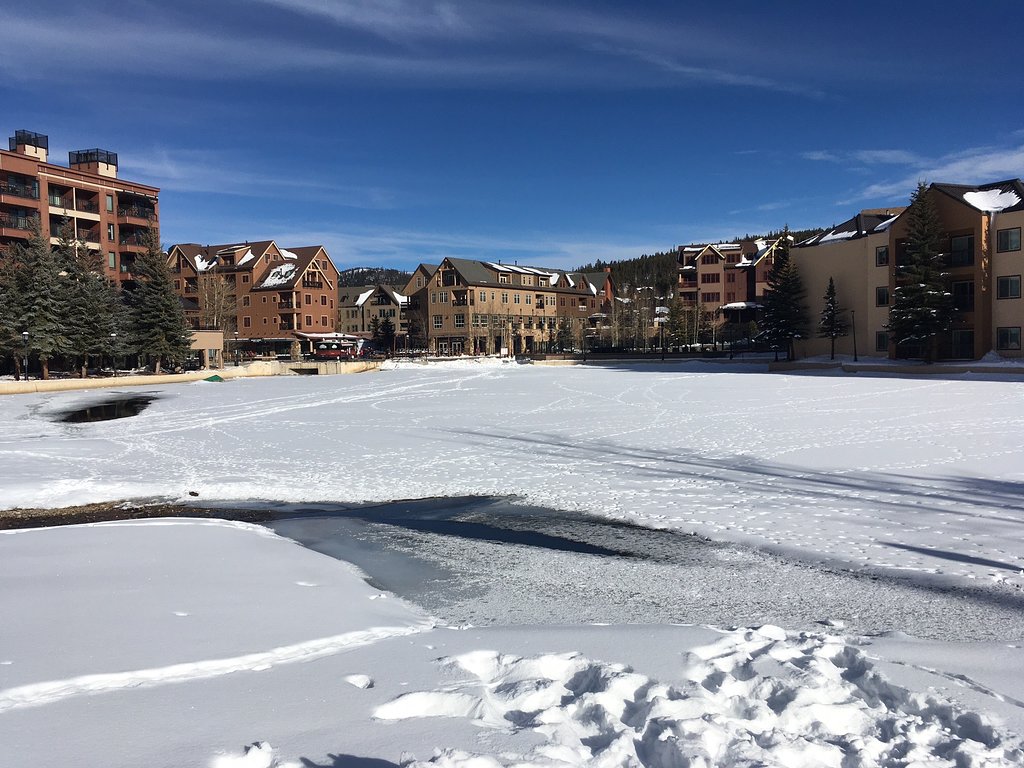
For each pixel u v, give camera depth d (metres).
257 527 11.85
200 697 4.71
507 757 3.80
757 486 14.56
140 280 61.19
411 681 5.07
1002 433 20.67
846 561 9.56
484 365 78.75
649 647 5.88
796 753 3.88
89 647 5.71
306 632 6.37
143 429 27.55
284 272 95.25
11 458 20.31
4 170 59.56
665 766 3.83
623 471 16.75
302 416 31.50
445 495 14.93
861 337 58.88
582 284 119.38
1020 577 8.68
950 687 5.04
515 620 7.58
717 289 103.19
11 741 3.97
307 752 3.87
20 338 49.03
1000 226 49.69
